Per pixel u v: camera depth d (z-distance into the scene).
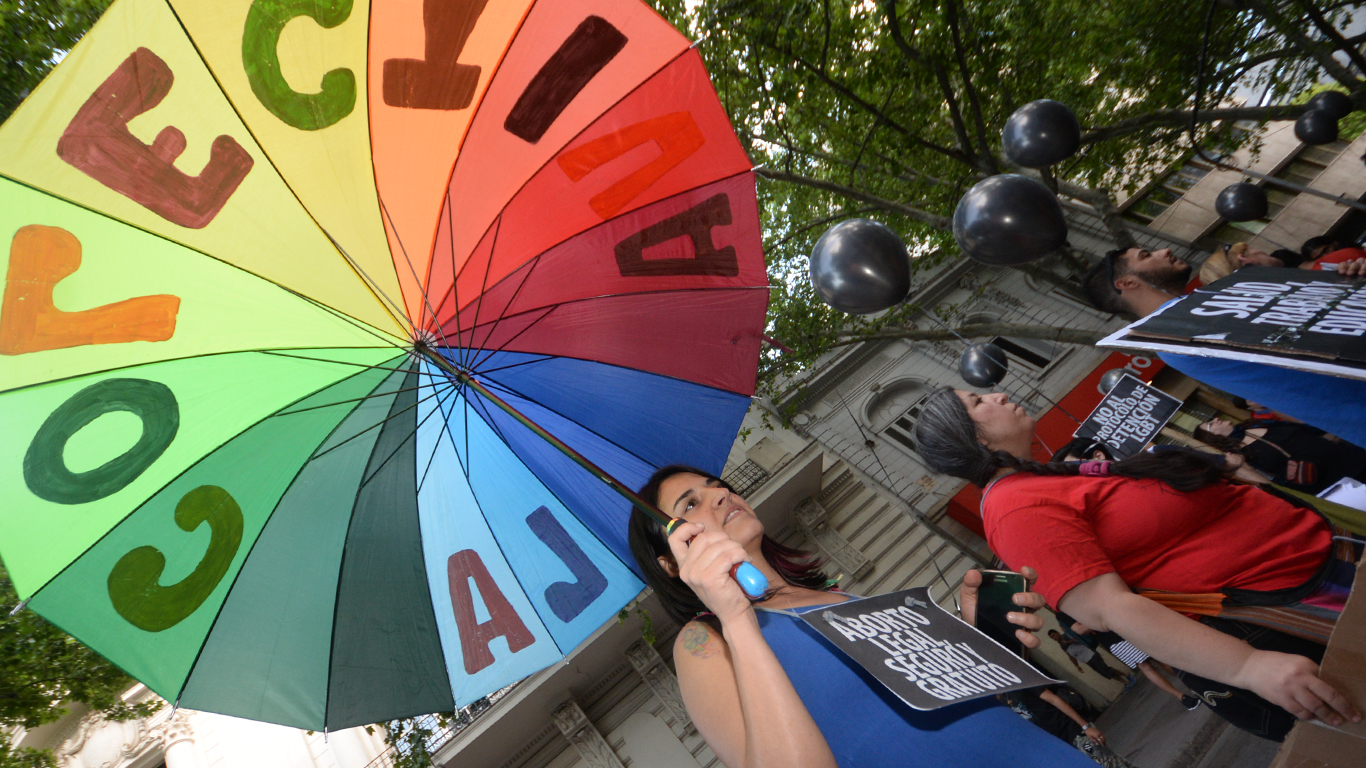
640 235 2.64
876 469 16.42
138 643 1.94
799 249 14.45
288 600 2.14
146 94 2.04
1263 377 2.36
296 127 2.22
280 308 2.24
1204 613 1.93
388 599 2.27
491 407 2.53
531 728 13.48
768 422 16.16
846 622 1.26
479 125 2.43
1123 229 9.98
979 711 1.24
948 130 13.91
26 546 1.84
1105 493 2.02
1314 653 1.81
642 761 13.07
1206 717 3.30
